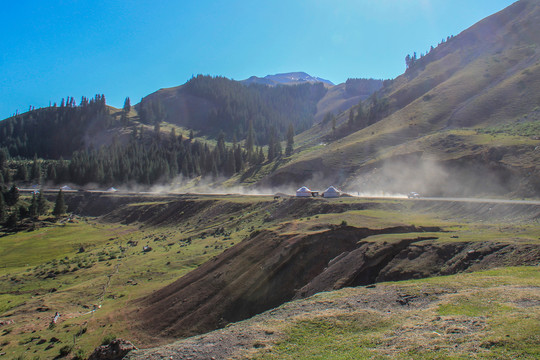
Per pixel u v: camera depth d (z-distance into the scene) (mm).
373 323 18781
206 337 21266
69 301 46938
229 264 41875
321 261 37844
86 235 101188
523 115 101875
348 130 179000
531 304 17172
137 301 42875
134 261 64000
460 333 15508
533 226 37344
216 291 38094
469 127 109125
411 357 14305
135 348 25812
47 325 38906
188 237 77188
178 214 104812
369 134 138500
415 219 49656
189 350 19469
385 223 42094
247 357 17031
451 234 35750
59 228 110188
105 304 43969
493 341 14086
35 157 183250
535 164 64125
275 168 152125
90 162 176375
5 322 40938
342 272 32562
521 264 24938
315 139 194250
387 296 22750
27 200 141375
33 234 102812
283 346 17656
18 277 63281
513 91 117188
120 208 130750
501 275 22844
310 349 16875
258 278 37344
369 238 36562
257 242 44000
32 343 34406
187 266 55344
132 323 36812
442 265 29172
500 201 53438
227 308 35469
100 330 36031
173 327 34656
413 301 21078
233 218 83500
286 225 46469
